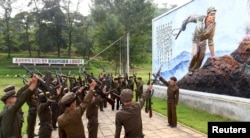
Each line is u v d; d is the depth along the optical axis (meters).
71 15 59.16
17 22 58.28
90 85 4.70
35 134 9.07
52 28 56.94
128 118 4.59
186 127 10.05
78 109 4.40
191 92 14.32
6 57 57.66
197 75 13.83
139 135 4.68
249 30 10.30
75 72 39.16
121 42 40.53
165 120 11.45
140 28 42.91
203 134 8.95
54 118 9.84
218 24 12.22
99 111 14.07
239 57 10.84
